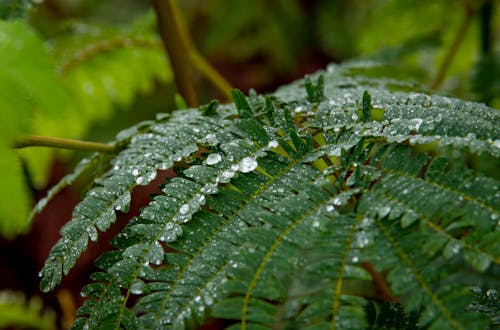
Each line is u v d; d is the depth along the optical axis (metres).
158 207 0.32
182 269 0.31
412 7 0.60
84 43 0.53
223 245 0.31
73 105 0.55
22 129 0.29
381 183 0.31
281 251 0.31
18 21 0.30
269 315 0.30
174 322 0.30
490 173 0.41
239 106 0.36
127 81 0.58
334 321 0.30
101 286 0.32
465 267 0.39
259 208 0.32
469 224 0.30
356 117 0.34
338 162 0.33
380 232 0.30
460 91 0.62
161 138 0.35
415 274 0.30
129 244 0.32
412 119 0.33
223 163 0.33
